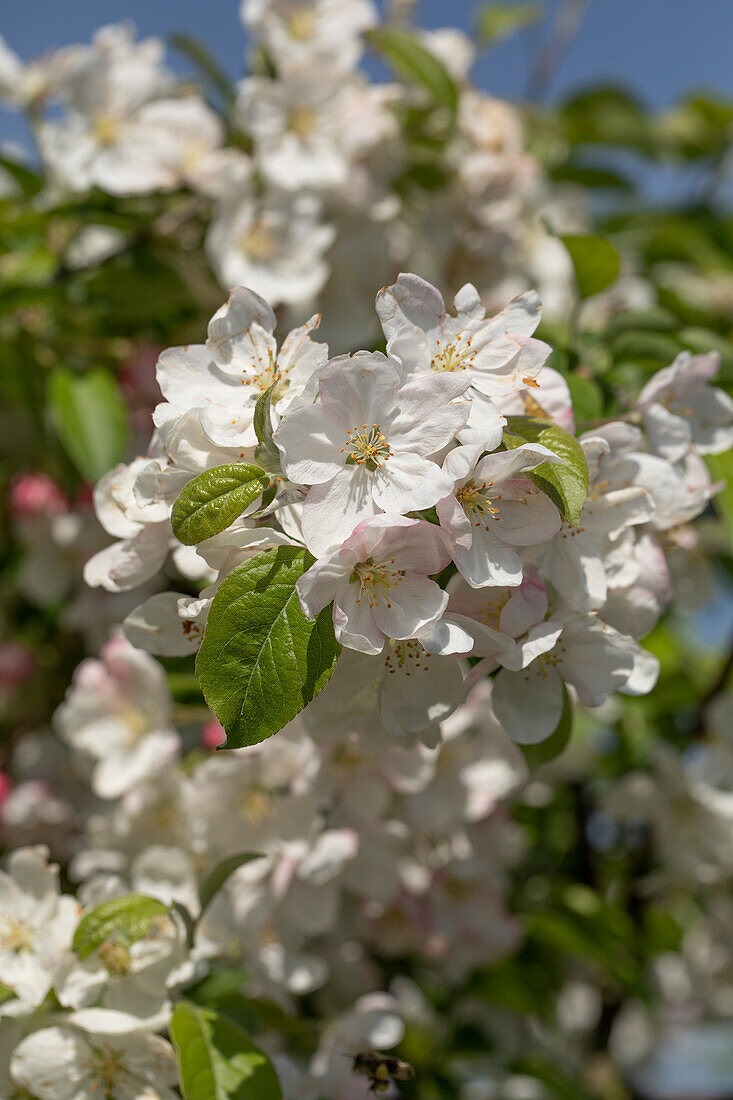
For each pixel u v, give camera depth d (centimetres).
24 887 55
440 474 46
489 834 71
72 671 80
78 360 77
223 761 62
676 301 78
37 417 77
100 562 52
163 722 65
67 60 79
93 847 65
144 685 65
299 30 76
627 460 52
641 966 82
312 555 47
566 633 51
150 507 49
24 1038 53
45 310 76
